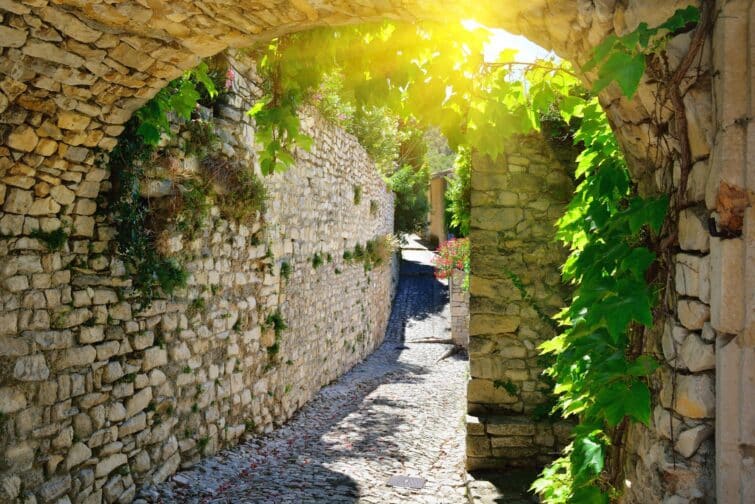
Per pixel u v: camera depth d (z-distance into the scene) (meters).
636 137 2.34
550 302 5.42
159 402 5.04
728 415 1.73
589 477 2.63
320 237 9.91
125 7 2.95
